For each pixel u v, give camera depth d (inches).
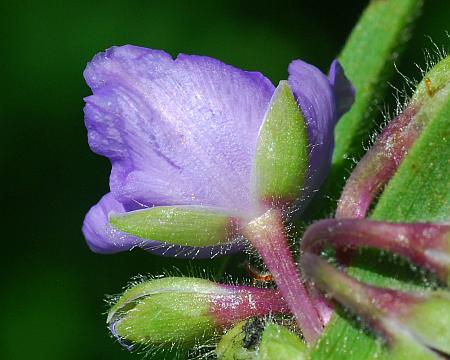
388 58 6.4
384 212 5.2
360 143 6.3
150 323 5.6
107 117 5.5
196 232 5.5
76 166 9.8
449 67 5.5
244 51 10.0
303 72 5.5
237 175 5.5
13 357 9.2
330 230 5.2
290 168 5.4
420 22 9.7
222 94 5.5
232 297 5.6
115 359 9.2
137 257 9.2
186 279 5.6
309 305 5.4
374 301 5.1
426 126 5.2
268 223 5.5
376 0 6.4
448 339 5.0
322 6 10.2
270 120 5.4
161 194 5.5
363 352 5.1
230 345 5.6
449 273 5.1
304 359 5.2
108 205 5.6
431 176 5.2
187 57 5.6
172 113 5.5
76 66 9.9
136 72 5.5
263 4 10.1
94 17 9.9
